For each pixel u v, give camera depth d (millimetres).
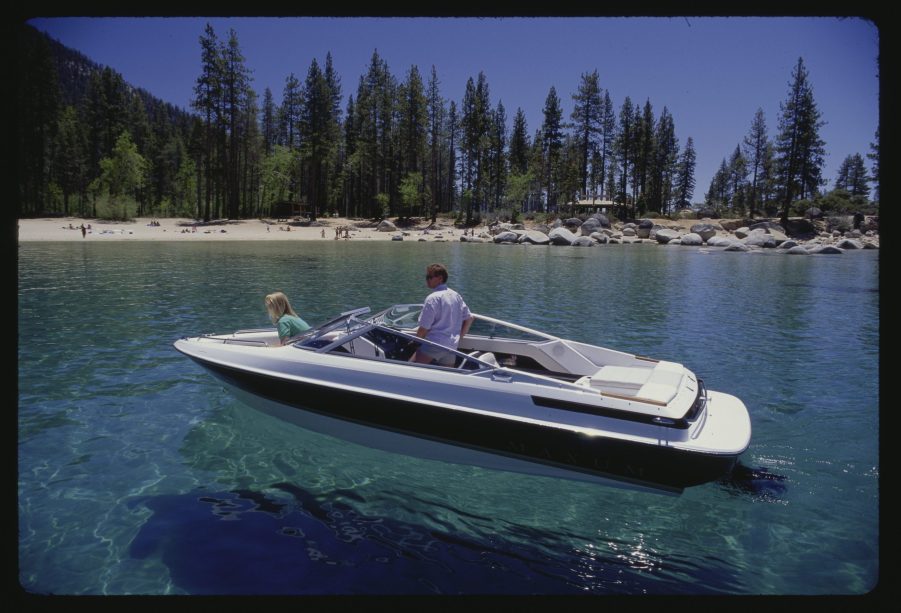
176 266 26047
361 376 5625
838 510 4789
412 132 86812
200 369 8648
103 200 71438
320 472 5426
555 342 6445
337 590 3682
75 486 5074
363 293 17656
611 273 26578
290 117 98562
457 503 4898
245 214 89188
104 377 8203
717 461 4469
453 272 26016
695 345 10953
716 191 135875
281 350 6152
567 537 4402
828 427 6590
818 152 69188
